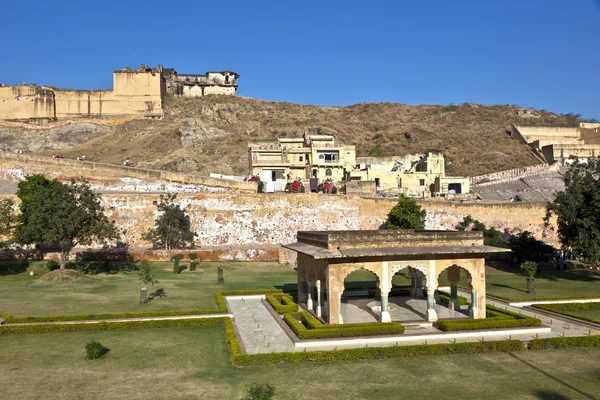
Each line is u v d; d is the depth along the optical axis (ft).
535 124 371.76
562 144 285.43
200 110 347.97
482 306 78.95
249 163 241.96
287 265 146.00
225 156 268.62
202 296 100.37
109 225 132.77
